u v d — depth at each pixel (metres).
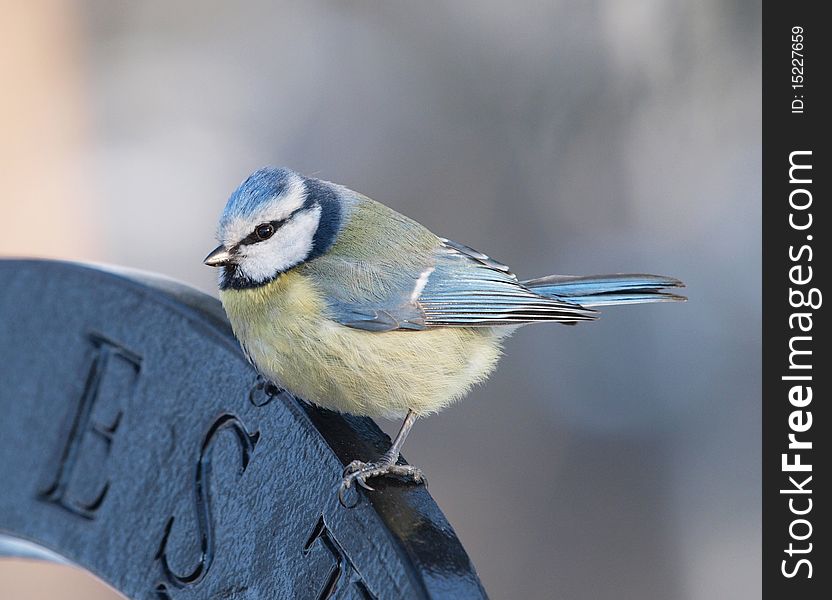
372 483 3.95
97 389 4.35
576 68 12.52
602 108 12.42
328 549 3.84
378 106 13.54
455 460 12.04
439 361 5.84
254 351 5.59
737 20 11.74
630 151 12.35
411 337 5.75
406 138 13.32
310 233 5.76
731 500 11.70
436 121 13.26
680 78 12.05
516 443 12.05
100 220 12.48
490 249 12.73
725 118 12.01
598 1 12.38
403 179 13.13
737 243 12.05
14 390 4.45
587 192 12.48
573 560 11.78
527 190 12.73
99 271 4.46
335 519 3.85
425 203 13.05
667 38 12.05
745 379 11.86
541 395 12.13
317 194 5.89
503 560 11.70
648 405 11.98
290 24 14.09
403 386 5.74
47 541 4.27
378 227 5.96
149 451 4.20
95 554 4.20
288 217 5.68
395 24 13.65
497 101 12.98
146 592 4.07
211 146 13.32
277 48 13.98
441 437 12.08
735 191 12.05
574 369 12.12
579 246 12.45
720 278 12.07
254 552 3.94
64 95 12.52
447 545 3.69
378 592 3.61
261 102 13.67
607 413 12.02
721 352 11.95
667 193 12.26
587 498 11.88
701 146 12.12
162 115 13.43
